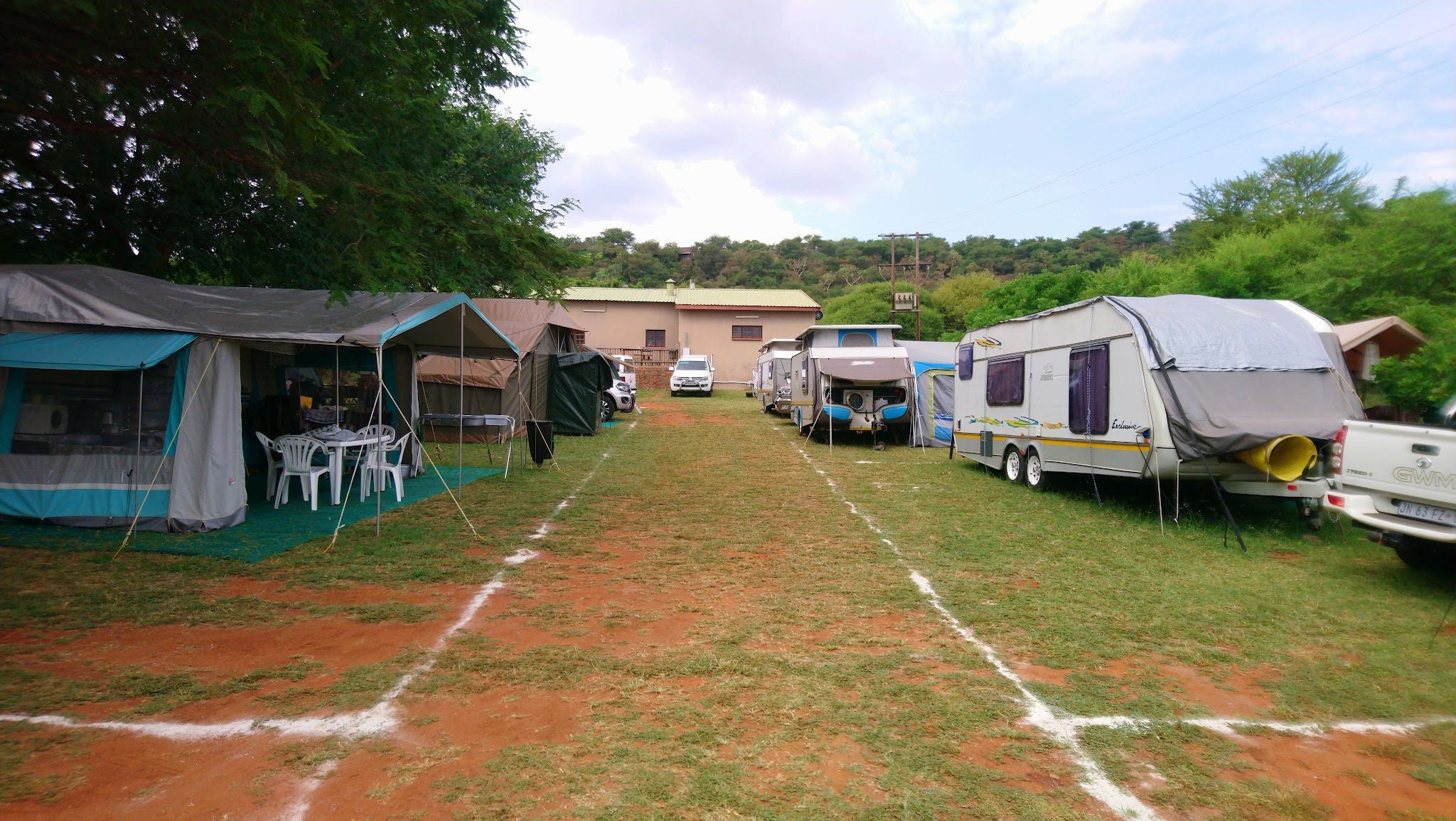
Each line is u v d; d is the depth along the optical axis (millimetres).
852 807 2945
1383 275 12688
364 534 7449
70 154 8766
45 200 9445
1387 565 6582
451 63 8477
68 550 6477
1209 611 5324
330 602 5363
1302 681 4180
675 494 10070
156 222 10297
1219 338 7859
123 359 6680
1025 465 10695
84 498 7266
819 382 16359
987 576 6219
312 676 4109
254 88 5469
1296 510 8508
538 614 5168
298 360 11109
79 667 4176
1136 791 3092
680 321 37812
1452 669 4352
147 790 3004
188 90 6395
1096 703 3881
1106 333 8602
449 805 2930
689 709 3764
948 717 3703
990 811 2938
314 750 3330
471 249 8156
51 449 7312
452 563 6430
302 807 2912
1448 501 5480
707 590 5781
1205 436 7227
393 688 3963
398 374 11320
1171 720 3715
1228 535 7613
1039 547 7191
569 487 10555
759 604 5441
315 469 8680
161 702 3760
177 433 7254
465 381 15914
